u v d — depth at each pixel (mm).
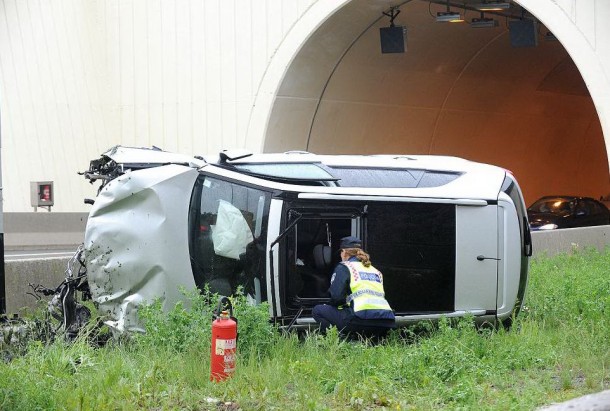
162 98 32156
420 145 37750
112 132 33281
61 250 28516
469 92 38250
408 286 11883
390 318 11039
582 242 24859
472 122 39969
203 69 31219
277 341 10594
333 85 31594
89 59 33406
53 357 9656
